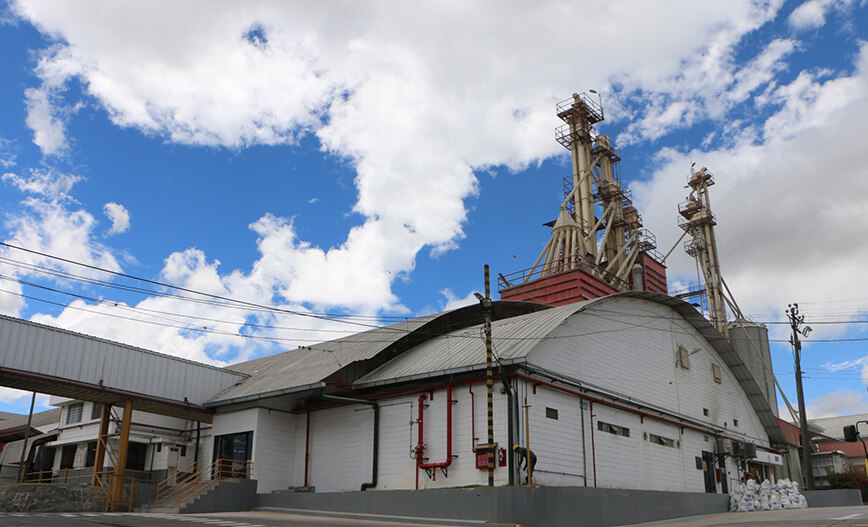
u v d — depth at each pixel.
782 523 17.34
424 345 30.88
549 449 24.02
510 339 25.67
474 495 20.50
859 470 63.25
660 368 32.84
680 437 33.09
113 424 35.50
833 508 27.09
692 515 28.86
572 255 47.78
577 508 21.11
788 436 47.72
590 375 27.45
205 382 31.66
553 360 25.50
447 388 25.28
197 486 27.23
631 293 31.02
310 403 30.11
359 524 20.06
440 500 21.25
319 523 19.98
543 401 24.50
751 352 55.31
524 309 33.69
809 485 35.81
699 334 37.59
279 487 28.86
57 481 38.41
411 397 26.44
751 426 41.25
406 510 21.98
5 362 24.25
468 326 33.12
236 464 29.03
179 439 34.81
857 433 27.66
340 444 28.38
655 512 25.92
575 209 53.88
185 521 19.84
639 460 29.03
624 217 56.69
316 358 33.03
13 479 43.38
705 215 62.09
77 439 38.69
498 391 23.72
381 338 31.72
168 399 29.59
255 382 31.97
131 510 26.67
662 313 34.47
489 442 21.66
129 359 28.62
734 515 26.47
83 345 27.03
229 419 30.31
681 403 33.72
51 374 25.61
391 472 26.06
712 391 37.41
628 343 30.89
